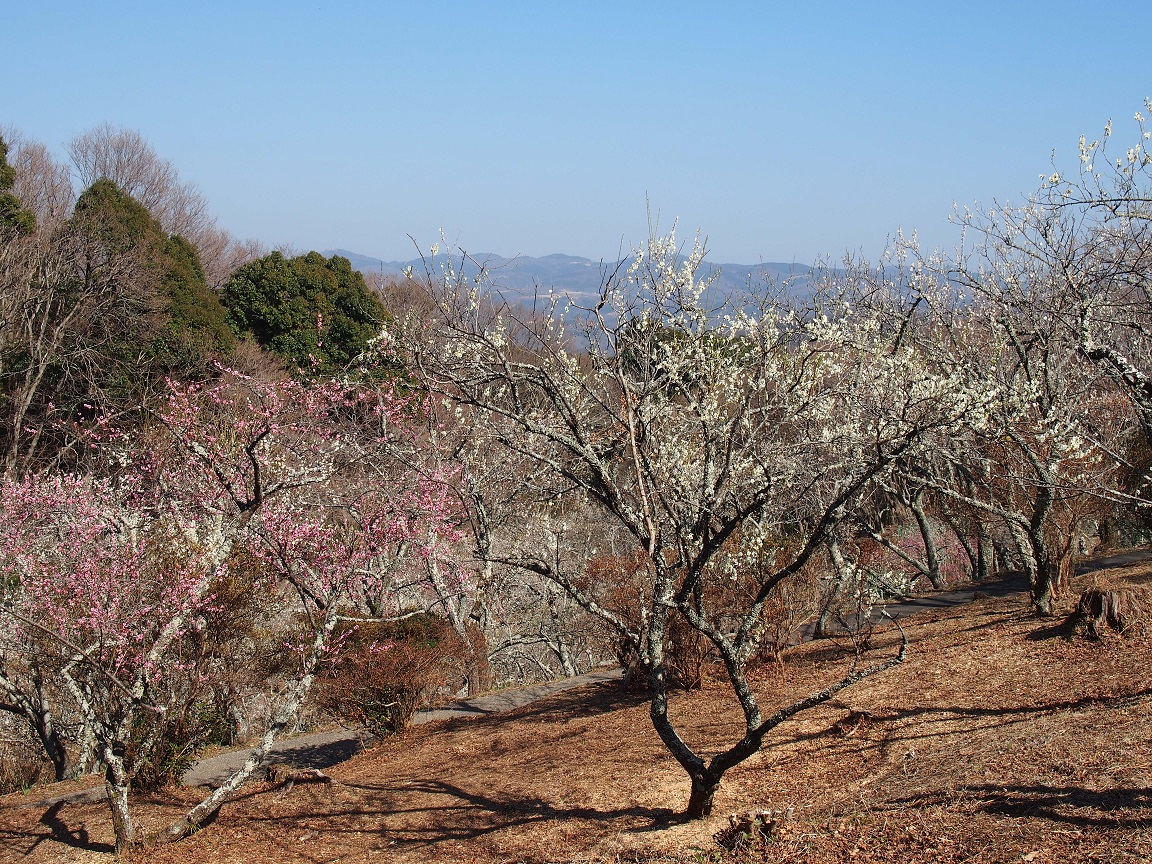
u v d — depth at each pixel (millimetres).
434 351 7449
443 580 15266
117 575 9633
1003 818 6039
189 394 14586
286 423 13070
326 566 11508
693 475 8273
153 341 25484
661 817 7836
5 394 22469
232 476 11297
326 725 15633
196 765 13016
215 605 10602
